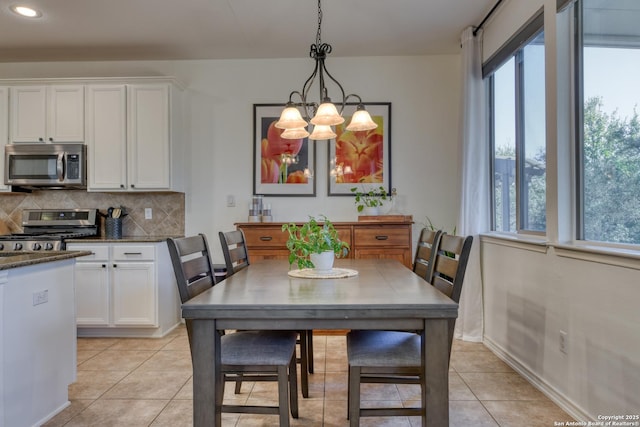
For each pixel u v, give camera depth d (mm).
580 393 1936
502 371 2592
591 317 1850
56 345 2062
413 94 3846
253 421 2002
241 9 2947
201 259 1918
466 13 3029
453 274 1697
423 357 1479
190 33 3340
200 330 1459
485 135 3246
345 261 2582
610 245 1834
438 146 3840
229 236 2359
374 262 2531
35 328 1910
